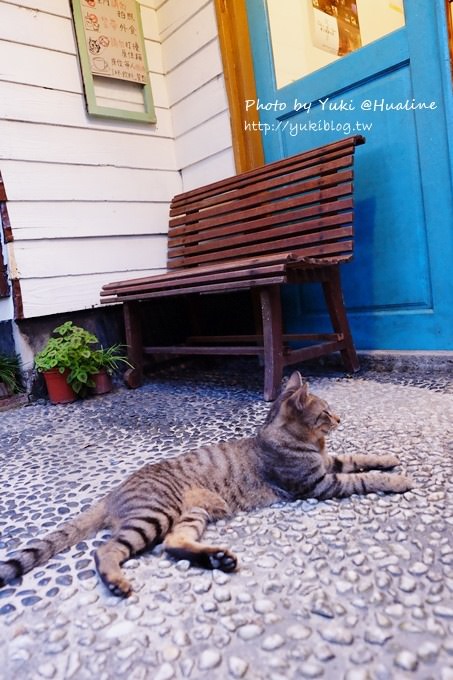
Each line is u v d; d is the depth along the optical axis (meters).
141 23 4.11
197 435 2.39
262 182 3.45
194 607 1.15
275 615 1.09
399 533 1.37
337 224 2.99
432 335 3.07
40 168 3.53
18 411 3.26
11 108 3.40
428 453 1.88
